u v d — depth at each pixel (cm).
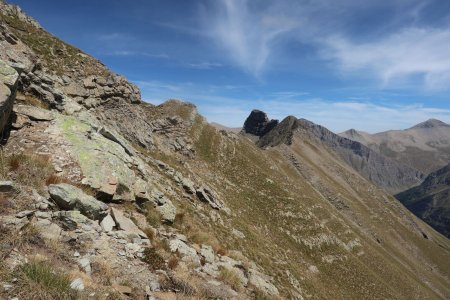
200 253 1520
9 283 647
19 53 2216
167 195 2691
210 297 1077
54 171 1305
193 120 14938
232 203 8388
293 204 12725
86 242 985
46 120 1591
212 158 13175
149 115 8756
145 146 5284
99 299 737
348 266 11512
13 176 1124
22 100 1711
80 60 5369
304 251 10650
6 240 779
